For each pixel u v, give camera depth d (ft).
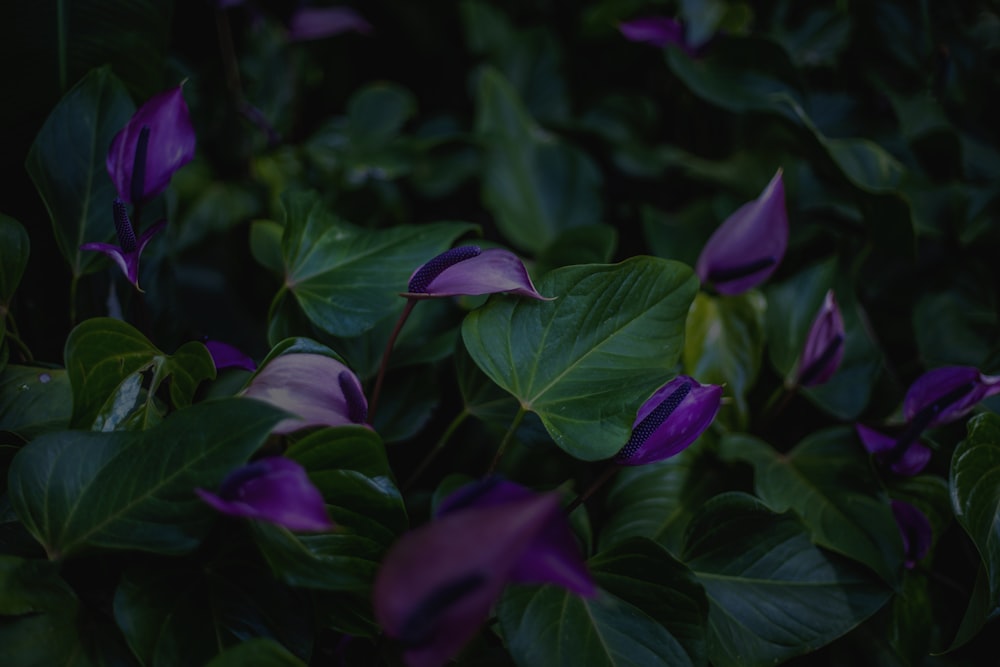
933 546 3.38
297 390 2.73
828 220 4.35
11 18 3.11
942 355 4.05
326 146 4.59
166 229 3.48
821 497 3.26
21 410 2.97
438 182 4.54
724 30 4.23
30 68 3.17
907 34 4.46
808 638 3.04
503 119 4.40
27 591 2.58
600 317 2.93
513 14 5.26
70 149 3.17
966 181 4.32
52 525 2.61
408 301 2.93
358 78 5.49
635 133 4.70
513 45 4.91
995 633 3.47
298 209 3.22
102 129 3.22
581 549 3.10
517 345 2.89
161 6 3.34
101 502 2.60
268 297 4.23
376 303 3.11
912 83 4.53
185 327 3.59
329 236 3.25
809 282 3.69
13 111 3.19
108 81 3.22
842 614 3.07
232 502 2.48
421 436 3.85
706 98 3.99
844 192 4.18
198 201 4.22
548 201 4.36
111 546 2.56
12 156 3.23
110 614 2.72
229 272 4.23
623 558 2.87
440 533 2.22
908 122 4.32
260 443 2.58
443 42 5.46
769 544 3.14
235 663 2.46
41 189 3.09
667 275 2.96
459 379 3.18
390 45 5.44
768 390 3.78
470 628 2.19
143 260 3.39
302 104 5.02
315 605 2.75
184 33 4.52
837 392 3.61
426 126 5.06
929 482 3.34
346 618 2.77
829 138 4.41
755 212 3.36
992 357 3.66
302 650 2.68
